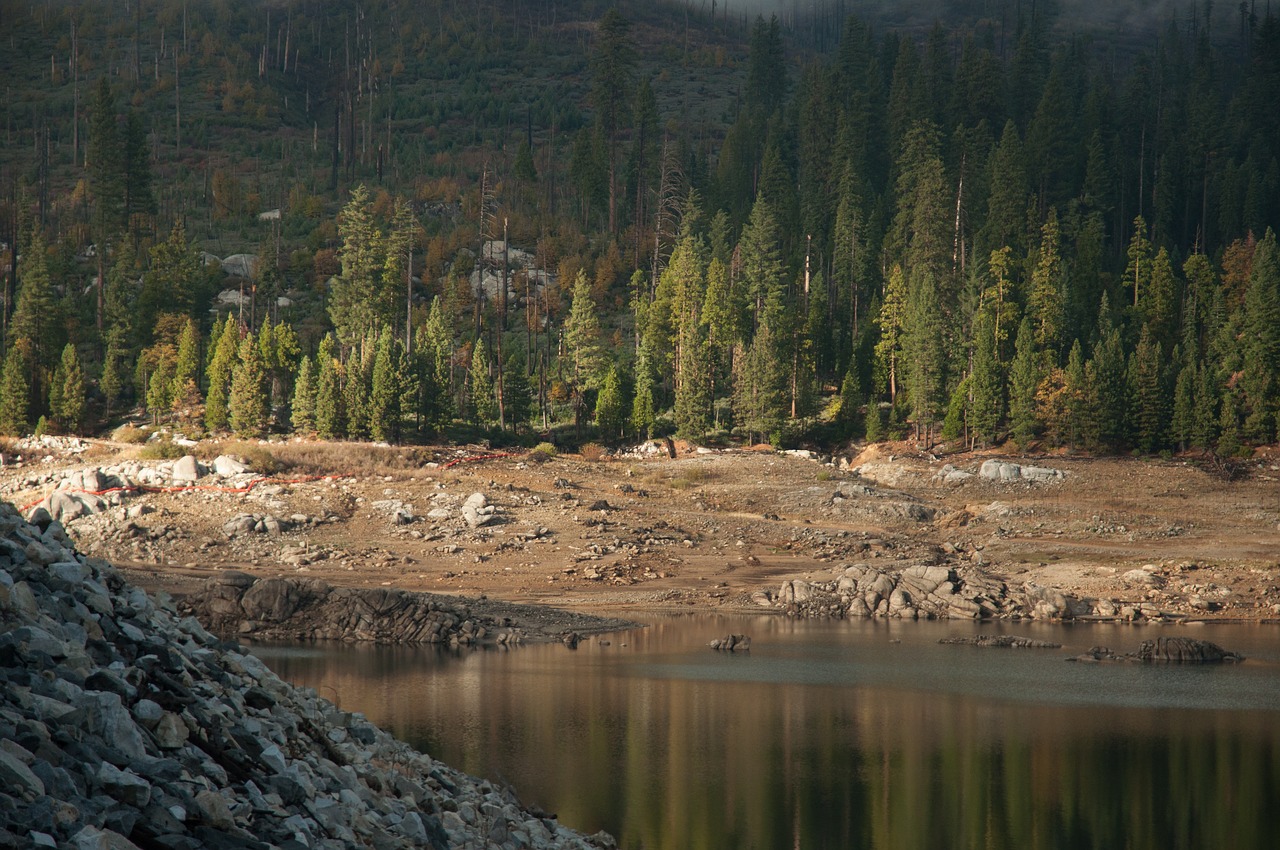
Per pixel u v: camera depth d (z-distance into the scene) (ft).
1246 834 64.64
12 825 23.91
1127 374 343.26
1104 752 86.02
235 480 235.81
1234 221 516.32
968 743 88.33
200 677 38.93
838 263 466.29
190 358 361.10
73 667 31.78
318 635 143.84
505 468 280.92
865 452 344.69
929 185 410.72
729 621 167.22
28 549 36.91
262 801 32.09
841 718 97.66
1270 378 336.29
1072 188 533.14
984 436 346.74
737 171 593.01
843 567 195.72
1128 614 173.88
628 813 66.33
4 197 590.55
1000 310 387.34
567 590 184.44
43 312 383.65
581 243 541.34
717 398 401.90
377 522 215.92
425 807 44.09
